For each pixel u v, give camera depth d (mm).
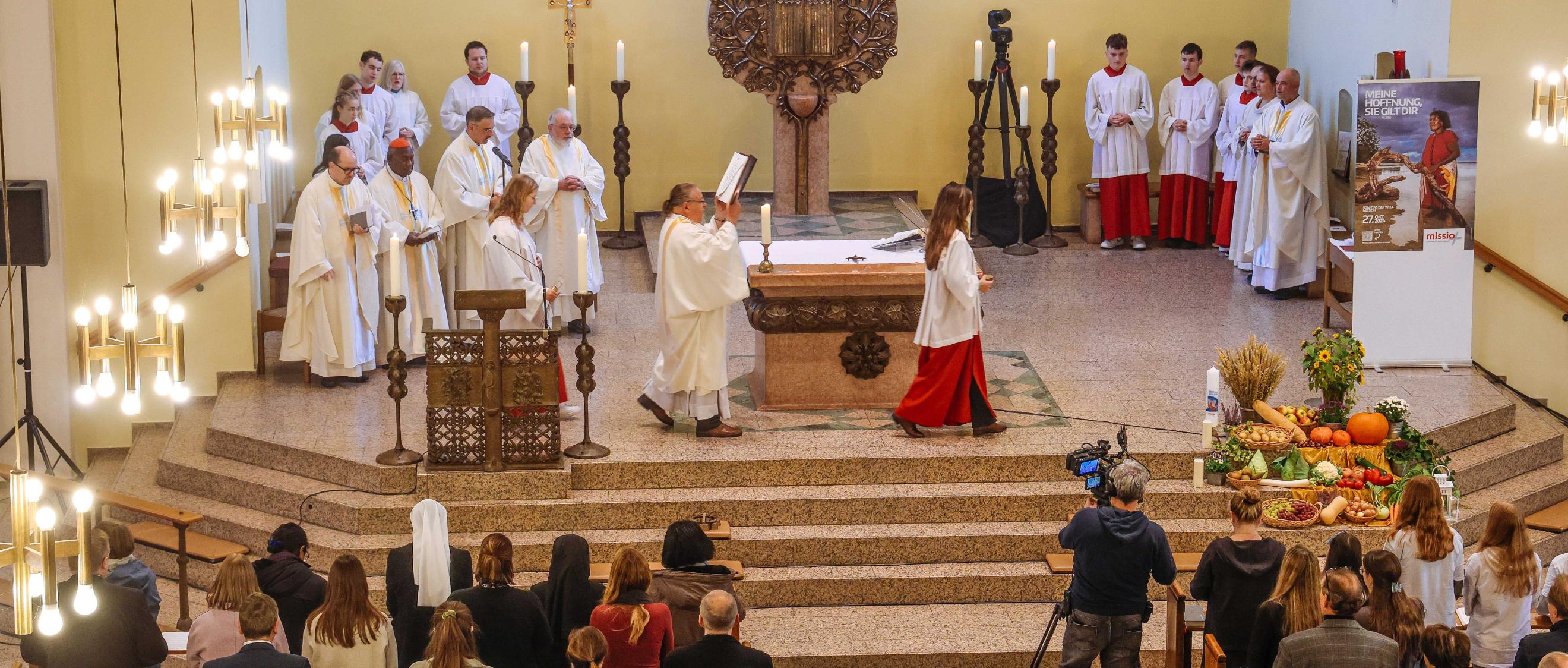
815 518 8945
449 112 13727
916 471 9164
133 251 10641
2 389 10523
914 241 10422
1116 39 14055
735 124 14742
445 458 8906
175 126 10570
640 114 14641
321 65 14023
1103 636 7176
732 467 9070
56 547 4699
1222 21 14719
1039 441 9406
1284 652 5973
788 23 13477
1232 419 9602
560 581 6941
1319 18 13938
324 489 9008
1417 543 7352
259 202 11031
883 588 8648
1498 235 11289
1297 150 12312
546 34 14336
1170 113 14297
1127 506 7117
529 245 9844
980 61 13914
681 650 6008
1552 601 6363
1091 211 14633
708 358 9242
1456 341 10953
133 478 9773
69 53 10367
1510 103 11109
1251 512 6973
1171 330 11789
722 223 9156
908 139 14969
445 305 11359
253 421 9797
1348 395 9523
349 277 10438
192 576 8836
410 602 6891
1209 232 14531
